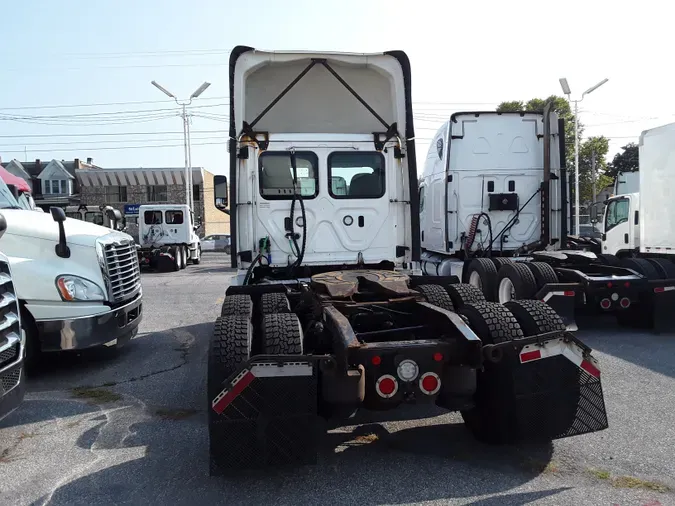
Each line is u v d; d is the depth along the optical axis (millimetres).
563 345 4070
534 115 11109
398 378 3912
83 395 6145
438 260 12375
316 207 6938
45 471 4262
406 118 7070
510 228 11070
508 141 11086
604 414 4102
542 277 8758
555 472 4008
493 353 3973
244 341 3998
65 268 6789
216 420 3695
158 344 8664
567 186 10945
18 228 6770
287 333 4090
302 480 3969
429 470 4078
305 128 7777
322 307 4781
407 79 7078
